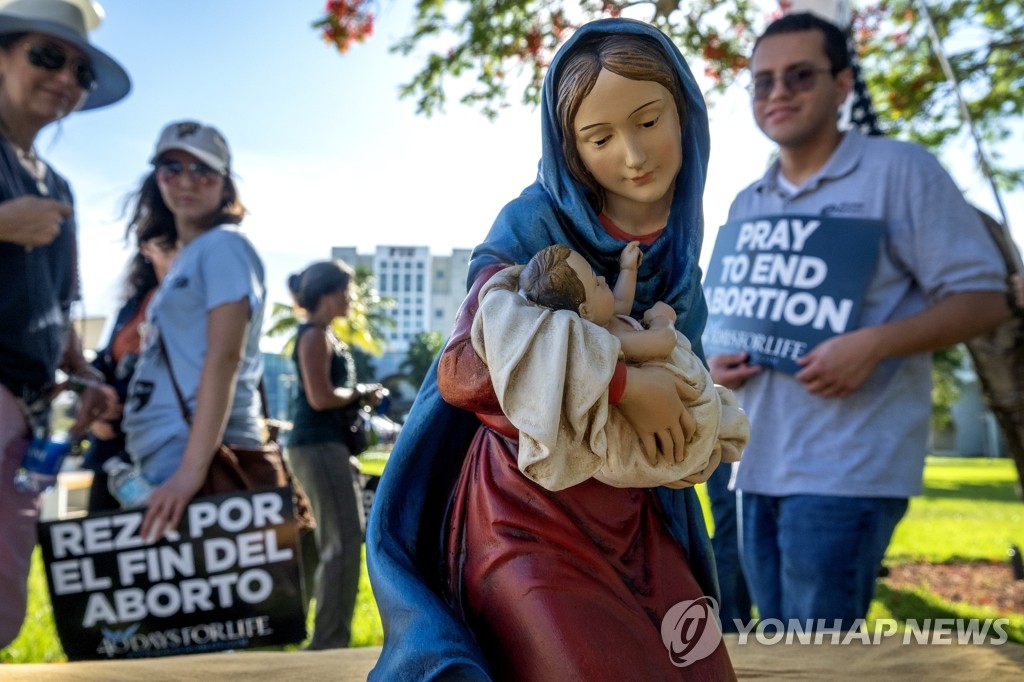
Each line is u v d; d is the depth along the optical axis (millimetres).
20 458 2229
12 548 2201
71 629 2346
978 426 42000
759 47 2533
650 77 1098
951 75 3609
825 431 2268
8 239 2080
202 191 2619
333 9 5148
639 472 1062
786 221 2412
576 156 1164
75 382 2604
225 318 2438
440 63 5414
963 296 2215
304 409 3143
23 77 2295
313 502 3107
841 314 2289
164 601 2379
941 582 5277
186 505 2381
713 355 2502
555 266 1045
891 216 2336
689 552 1270
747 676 1842
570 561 1081
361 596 4559
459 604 1156
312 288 3188
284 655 1949
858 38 6090
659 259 1224
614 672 1018
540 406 951
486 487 1150
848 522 2201
